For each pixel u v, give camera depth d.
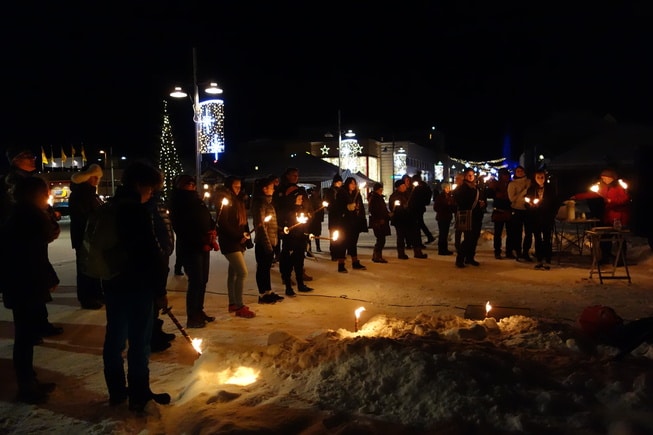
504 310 6.52
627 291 8.38
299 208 8.30
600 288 8.65
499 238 12.25
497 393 3.61
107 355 4.21
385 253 13.41
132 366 4.14
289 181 8.40
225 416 3.60
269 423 3.44
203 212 6.55
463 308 7.43
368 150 49.22
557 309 7.28
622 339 4.84
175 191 6.57
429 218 26.67
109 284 4.09
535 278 9.65
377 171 51.66
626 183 10.88
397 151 49.53
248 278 10.13
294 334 6.20
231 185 7.08
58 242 18.12
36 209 4.47
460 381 3.71
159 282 4.15
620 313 7.00
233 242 7.00
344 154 41.22
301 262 8.59
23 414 4.18
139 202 4.16
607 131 30.03
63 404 4.37
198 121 18.55
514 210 11.76
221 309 7.58
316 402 3.76
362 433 3.27
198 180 18.67
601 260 10.91
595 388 3.79
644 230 4.34
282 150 47.94
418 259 12.23
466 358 4.04
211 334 6.25
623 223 10.54
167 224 6.09
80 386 4.76
